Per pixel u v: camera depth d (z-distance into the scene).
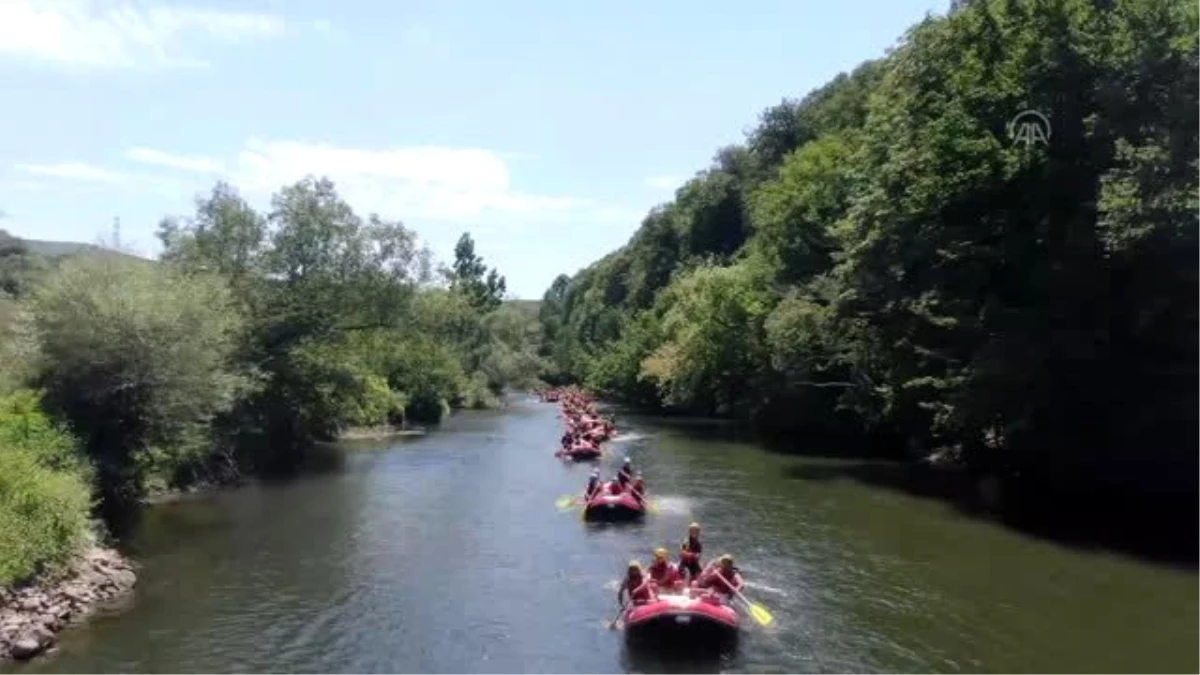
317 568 22.59
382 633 17.66
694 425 66.00
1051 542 23.98
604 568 22.64
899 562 22.27
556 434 60.47
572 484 36.59
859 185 41.31
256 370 38.50
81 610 18.70
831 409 50.44
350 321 47.69
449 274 78.94
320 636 17.47
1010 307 29.58
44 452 23.00
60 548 19.64
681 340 66.94
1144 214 22.91
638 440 53.53
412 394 70.38
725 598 18.44
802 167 53.81
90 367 26.84
